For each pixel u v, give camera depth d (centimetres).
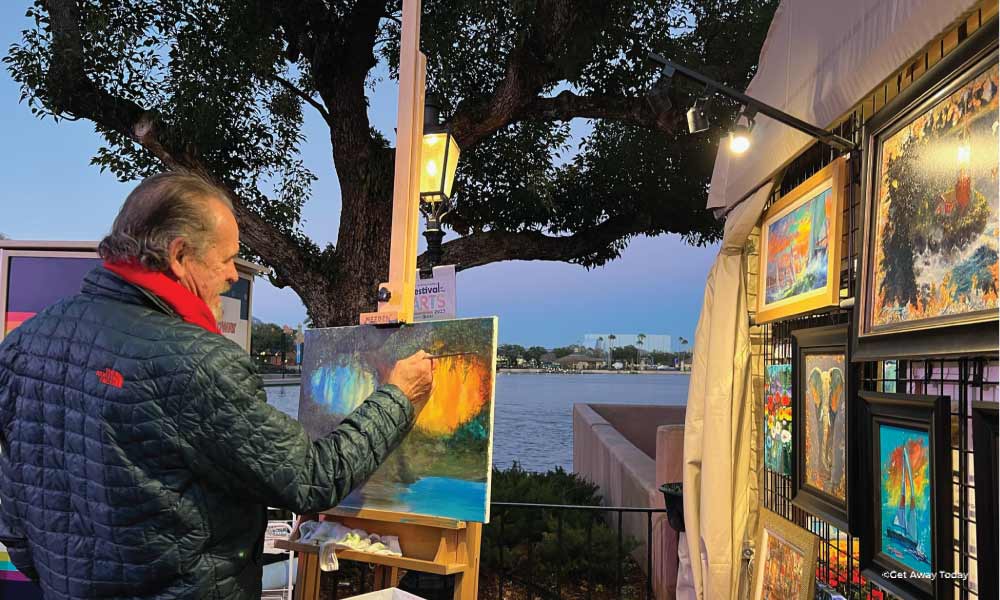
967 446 186
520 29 594
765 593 305
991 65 159
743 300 352
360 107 633
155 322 148
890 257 210
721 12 722
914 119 197
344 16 648
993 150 158
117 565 142
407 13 245
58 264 357
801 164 323
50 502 149
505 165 805
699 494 353
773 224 324
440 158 460
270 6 599
